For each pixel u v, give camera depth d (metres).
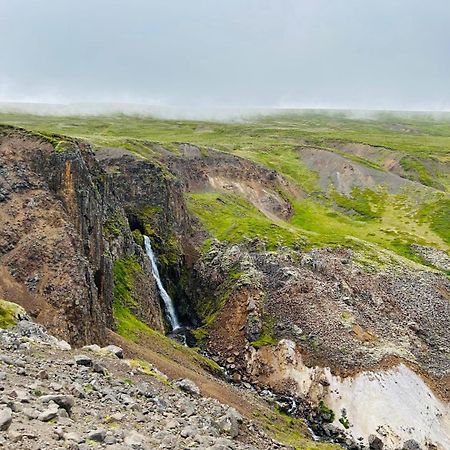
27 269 52.38
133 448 16.86
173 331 93.94
